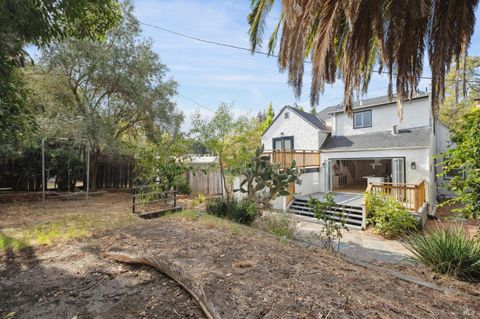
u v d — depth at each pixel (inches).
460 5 104.7
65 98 327.6
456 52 109.1
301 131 533.6
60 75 310.0
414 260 130.1
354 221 319.0
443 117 494.9
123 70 340.5
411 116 435.2
